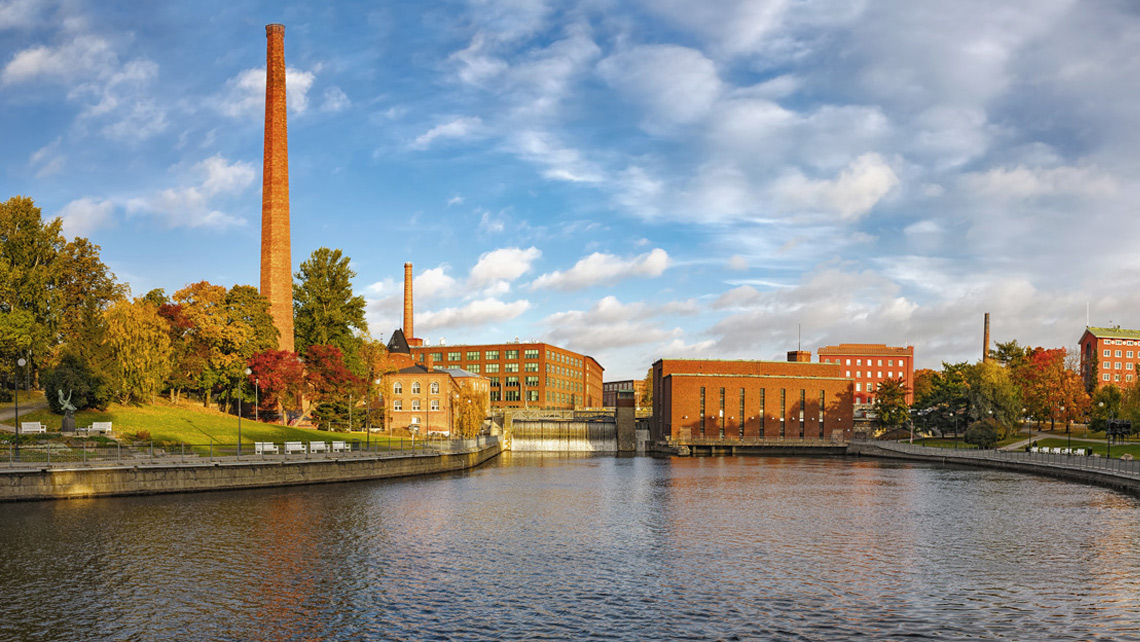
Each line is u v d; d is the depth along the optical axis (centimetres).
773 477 9888
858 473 10656
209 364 10981
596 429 17375
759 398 16875
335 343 14125
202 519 5241
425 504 6359
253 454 7250
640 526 5500
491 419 17238
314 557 4219
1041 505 6806
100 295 10469
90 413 8825
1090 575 4028
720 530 5359
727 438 16462
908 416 17425
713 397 16738
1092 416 15488
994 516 6094
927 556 4488
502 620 3181
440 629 3061
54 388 8469
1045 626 3175
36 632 2953
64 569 3841
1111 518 5969
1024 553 4591
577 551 4550
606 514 6075
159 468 6353
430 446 9894
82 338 9444
